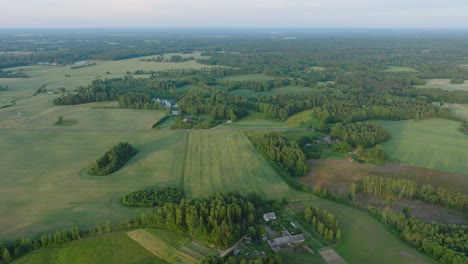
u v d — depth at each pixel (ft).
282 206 343.46
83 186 377.30
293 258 269.64
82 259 263.70
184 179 398.21
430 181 401.49
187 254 269.44
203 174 411.34
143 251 273.75
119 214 321.32
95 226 300.81
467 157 461.78
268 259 254.06
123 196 346.33
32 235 288.51
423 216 335.06
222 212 298.56
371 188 377.09
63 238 279.69
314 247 283.59
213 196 331.16
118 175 407.03
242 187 380.58
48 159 449.48
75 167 426.10
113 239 286.46
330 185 395.75
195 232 288.71
